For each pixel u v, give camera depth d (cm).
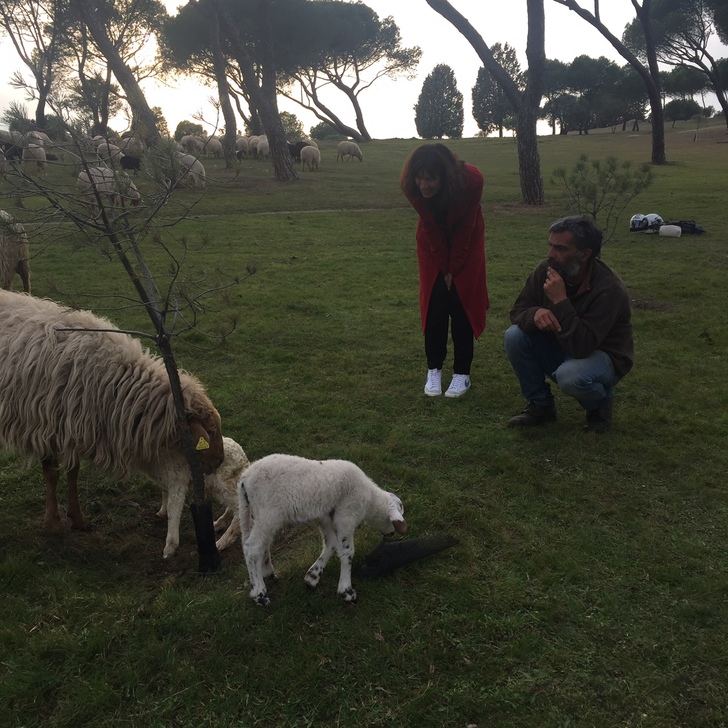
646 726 224
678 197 1817
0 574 297
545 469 407
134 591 298
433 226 489
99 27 1484
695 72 6325
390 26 4841
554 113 7156
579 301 425
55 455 337
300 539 341
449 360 625
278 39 4091
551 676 245
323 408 500
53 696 234
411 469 403
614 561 313
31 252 1059
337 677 242
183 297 315
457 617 273
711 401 507
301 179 2400
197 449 305
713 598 288
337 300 841
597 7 2473
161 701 232
